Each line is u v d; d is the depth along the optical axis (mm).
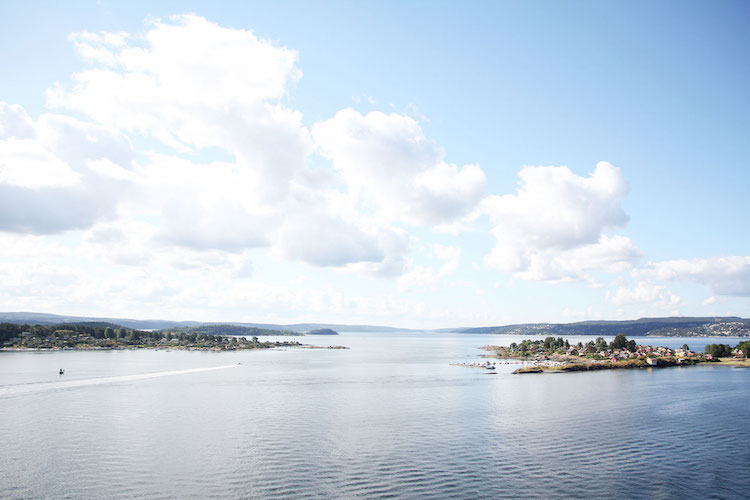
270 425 113688
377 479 76562
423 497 69438
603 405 142500
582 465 83750
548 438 101438
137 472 79812
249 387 183375
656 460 86500
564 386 188875
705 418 122688
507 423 116188
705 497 70125
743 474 79562
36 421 117062
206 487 73188
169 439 100250
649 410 133750
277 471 80375
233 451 91562
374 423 116125
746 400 152250
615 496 70438
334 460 86188
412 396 160625
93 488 72688
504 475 78562
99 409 133500
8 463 84125
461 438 101438
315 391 173125
